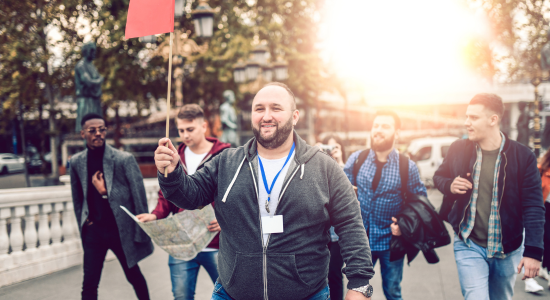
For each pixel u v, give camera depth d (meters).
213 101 18.41
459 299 3.95
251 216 1.66
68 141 21.36
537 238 2.28
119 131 17.72
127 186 3.18
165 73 16.91
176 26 7.55
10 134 27.27
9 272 4.33
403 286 4.34
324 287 1.74
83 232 3.12
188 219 2.65
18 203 4.44
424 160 14.87
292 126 1.72
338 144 3.70
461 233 2.52
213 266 2.90
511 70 10.66
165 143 1.61
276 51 17.67
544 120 12.02
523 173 2.39
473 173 2.50
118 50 15.05
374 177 2.95
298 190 1.64
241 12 17.50
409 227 2.73
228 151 1.81
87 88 6.35
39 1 15.54
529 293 4.03
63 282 4.41
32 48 14.80
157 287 4.36
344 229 1.69
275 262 1.62
